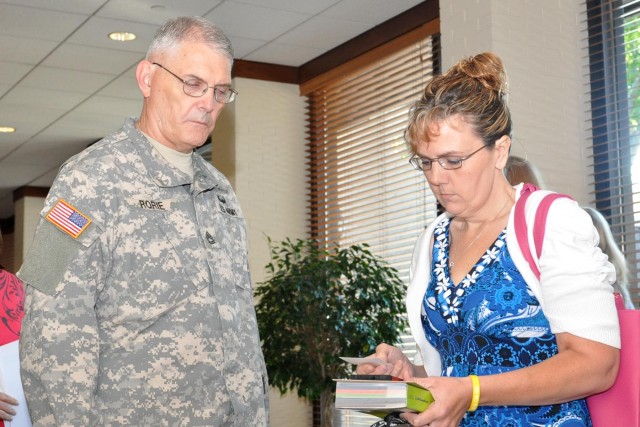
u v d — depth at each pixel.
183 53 2.11
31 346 1.87
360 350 5.14
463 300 1.70
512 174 2.38
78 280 1.89
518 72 4.81
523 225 1.64
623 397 1.62
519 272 1.65
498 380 1.52
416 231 5.91
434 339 1.80
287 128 7.05
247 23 6.08
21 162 10.23
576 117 4.94
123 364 1.95
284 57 6.89
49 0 5.46
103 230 1.95
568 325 1.55
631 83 4.66
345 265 5.23
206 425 2.02
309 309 5.13
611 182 4.70
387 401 1.45
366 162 6.33
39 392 1.87
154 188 2.07
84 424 1.85
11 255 13.78
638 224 4.43
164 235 2.04
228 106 6.94
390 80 6.25
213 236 2.14
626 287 2.32
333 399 5.24
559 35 4.97
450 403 1.49
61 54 6.49
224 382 2.06
